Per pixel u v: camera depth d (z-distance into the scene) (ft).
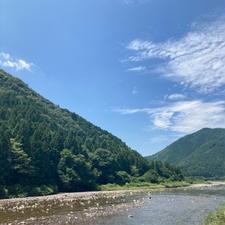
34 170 271.90
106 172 428.97
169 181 522.06
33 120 504.43
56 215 126.72
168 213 142.82
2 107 489.67
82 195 260.01
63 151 345.72
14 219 114.01
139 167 528.22
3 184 237.04
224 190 363.15
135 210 151.23
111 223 110.52
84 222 110.93
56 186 295.28
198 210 156.15
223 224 86.12
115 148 621.72
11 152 257.55
